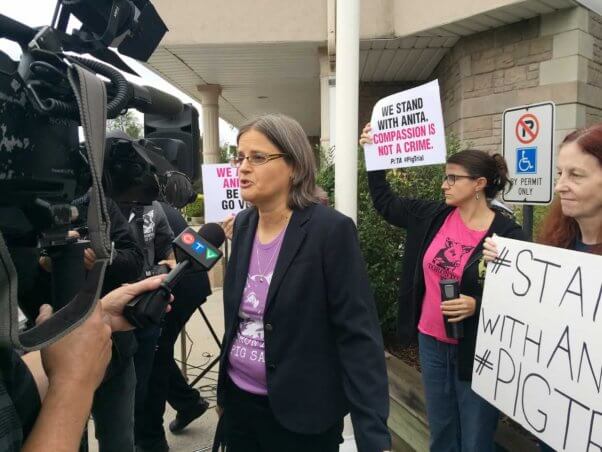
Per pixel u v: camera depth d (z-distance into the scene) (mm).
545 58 5215
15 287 662
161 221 2910
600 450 1382
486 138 5848
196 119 1881
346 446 2584
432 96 2510
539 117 2943
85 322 864
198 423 3414
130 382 2020
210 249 1393
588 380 1438
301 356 1563
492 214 2279
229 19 6078
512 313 1773
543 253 1673
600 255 1519
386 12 5875
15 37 906
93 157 794
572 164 1620
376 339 1553
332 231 1568
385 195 2805
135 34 1194
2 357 721
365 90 8086
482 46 5809
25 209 908
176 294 2828
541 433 1582
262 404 1661
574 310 1519
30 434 762
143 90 1126
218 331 5324
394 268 3732
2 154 770
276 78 8430
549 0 4816
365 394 1479
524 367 1682
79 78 794
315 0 6027
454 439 2324
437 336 2301
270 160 1619
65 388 802
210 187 3369
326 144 6301
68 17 1104
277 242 1683
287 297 1560
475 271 2178
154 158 1385
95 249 817
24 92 817
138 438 2889
